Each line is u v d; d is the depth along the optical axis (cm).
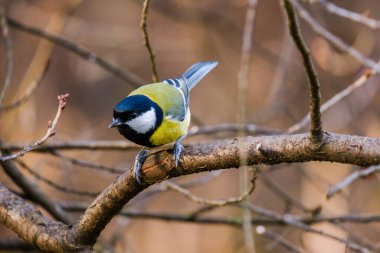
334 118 1349
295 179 1466
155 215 965
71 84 1527
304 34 1418
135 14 1550
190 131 948
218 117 1575
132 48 1534
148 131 684
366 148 461
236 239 1427
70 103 1526
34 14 1398
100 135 1531
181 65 1583
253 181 593
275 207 1460
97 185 1400
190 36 1552
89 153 1316
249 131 957
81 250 574
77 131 1497
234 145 507
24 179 838
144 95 698
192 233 1493
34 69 1188
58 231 586
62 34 1416
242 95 677
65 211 945
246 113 1480
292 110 1452
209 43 1562
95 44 1507
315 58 1235
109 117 1544
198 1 1535
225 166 514
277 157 491
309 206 1245
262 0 1544
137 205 1136
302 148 480
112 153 1474
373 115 1402
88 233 569
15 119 1185
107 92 1556
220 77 1595
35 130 1447
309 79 448
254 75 1552
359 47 1280
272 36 1542
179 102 718
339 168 1273
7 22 1018
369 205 1277
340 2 1396
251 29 874
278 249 1297
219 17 1536
